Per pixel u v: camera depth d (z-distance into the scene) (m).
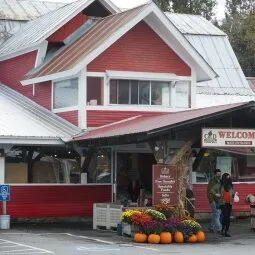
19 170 28.31
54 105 30.62
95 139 25.62
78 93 28.97
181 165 23.19
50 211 28.17
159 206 22.55
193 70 31.03
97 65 29.17
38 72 30.98
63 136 27.66
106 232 23.98
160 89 30.50
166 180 22.95
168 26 29.83
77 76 28.98
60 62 30.05
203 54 42.53
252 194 31.20
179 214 22.81
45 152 28.78
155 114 30.03
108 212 24.59
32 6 42.22
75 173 29.00
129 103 29.81
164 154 23.23
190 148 23.69
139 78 29.84
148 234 21.31
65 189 28.47
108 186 29.17
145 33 30.17
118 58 29.58
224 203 23.64
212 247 20.42
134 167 30.06
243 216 30.89
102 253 18.16
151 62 30.20
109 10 33.50
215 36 43.88
